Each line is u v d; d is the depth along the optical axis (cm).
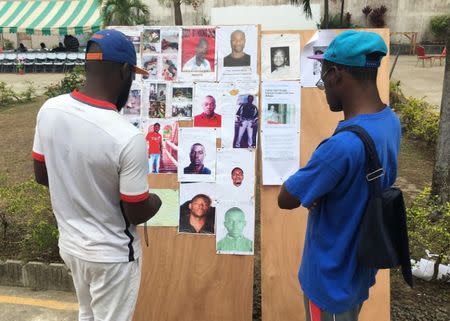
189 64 281
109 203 187
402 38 2605
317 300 183
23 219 417
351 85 173
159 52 283
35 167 198
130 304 202
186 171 284
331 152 167
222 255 285
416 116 792
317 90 272
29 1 2147
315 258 183
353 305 183
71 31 1972
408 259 179
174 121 283
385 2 2581
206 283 287
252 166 279
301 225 279
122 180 181
